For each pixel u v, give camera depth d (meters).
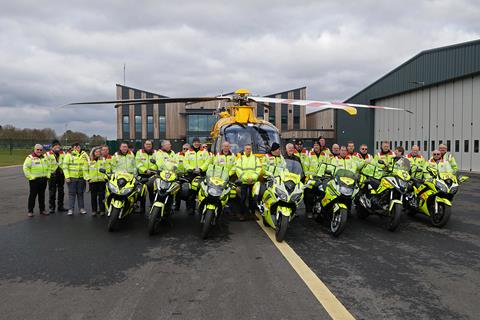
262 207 7.50
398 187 7.49
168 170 7.49
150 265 5.39
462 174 19.84
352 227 8.00
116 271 5.14
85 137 65.94
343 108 8.63
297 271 5.13
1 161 33.78
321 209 7.84
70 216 9.09
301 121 50.81
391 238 7.02
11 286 4.60
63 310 3.94
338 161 8.64
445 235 7.27
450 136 22.78
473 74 20.52
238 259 5.67
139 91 50.28
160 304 4.08
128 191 7.29
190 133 45.16
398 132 28.98
